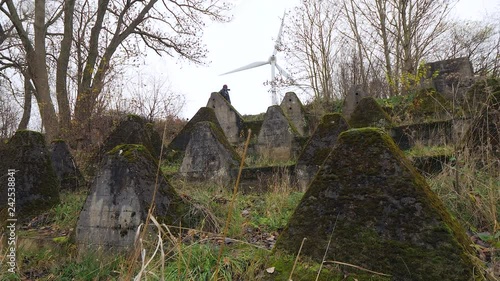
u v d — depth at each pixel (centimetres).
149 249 381
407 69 1777
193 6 1706
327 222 289
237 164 721
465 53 2225
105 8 1498
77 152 941
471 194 412
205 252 342
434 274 246
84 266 390
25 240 479
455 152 481
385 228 270
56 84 1374
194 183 714
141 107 1322
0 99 1463
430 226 258
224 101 1430
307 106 1828
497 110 507
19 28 1409
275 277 285
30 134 627
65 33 1405
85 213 453
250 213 523
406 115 1070
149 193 440
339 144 308
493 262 280
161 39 1742
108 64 1236
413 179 274
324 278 269
